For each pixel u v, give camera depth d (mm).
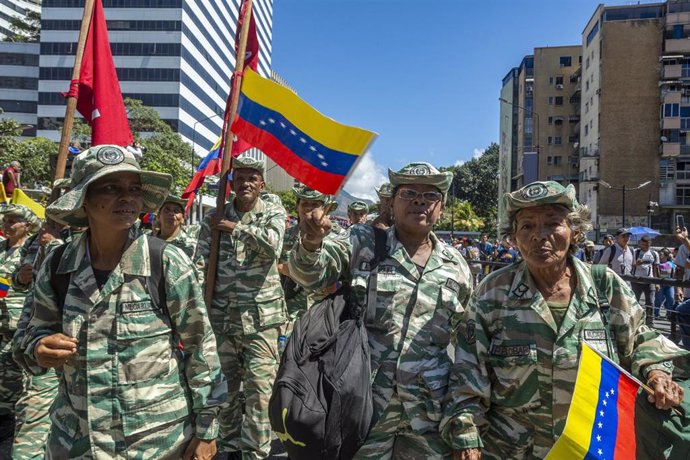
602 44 54125
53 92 68812
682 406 2355
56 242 3662
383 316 2924
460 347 2650
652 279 7176
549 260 2408
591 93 58688
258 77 3631
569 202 2400
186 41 68562
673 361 2561
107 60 4539
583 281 2469
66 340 2170
